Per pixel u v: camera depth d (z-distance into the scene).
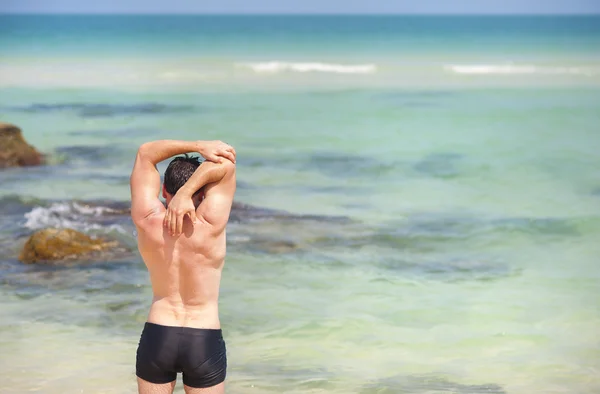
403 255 9.13
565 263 8.88
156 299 4.01
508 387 5.74
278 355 6.27
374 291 7.88
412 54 43.06
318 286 8.00
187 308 3.95
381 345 6.51
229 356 6.23
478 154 16.17
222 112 22.66
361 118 21.66
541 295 7.78
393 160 15.50
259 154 15.97
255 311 7.25
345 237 9.84
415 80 32.69
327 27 63.44
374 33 56.19
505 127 20.03
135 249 9.10
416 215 11.08
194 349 3.90
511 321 7.09
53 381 5.72
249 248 9.24
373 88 29.80
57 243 8.78
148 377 3.96
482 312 7.32
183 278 3.93
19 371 5.88
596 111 23.02
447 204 11.82
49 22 65.44
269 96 27.02
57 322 6.95
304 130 19.41
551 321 7.08
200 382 3.95
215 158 3.96
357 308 7.38
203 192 4.07
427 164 15.09
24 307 7.30
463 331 6.84
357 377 5.87
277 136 18.42
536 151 16.50
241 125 20.14
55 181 12.85
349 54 42.66
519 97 26.70
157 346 3.90
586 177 13.89
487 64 37.47
